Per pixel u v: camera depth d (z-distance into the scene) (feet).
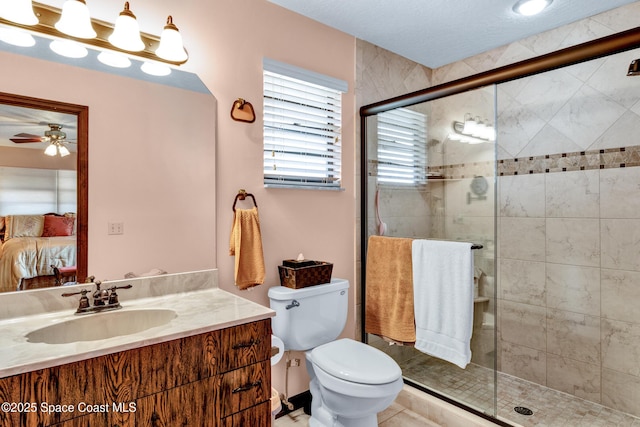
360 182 7.85
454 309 5.98
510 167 7.86
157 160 5.17
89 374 3.05
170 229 5.28
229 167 5.93
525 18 6.88
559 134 7.11
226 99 5.89
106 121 4.78
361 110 7.74
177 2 5.40
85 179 4.62
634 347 6.25
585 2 6.31
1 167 4.10
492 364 6.03
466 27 7.23
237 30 6.01
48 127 4.40
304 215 6.95
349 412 5.20
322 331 6.27
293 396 6.77
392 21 7.04
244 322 3.98
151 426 3.34
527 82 7.55
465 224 6.77
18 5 4.12
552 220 7.24
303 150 6.96
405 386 7.02
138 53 5.04
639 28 4.35
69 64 4.54
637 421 6.13
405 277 6.68
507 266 7.94
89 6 4.72
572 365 7.00
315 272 6.27
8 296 4.05
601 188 6.59
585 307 6.82
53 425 2.89
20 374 2.77
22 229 4.19
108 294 4.46
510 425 5.70
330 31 7.28
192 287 5.37
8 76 4.18
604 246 6.57
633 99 6.20
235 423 3.90
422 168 7.30
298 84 6.84
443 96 6.64
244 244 5.83
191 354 3.59
